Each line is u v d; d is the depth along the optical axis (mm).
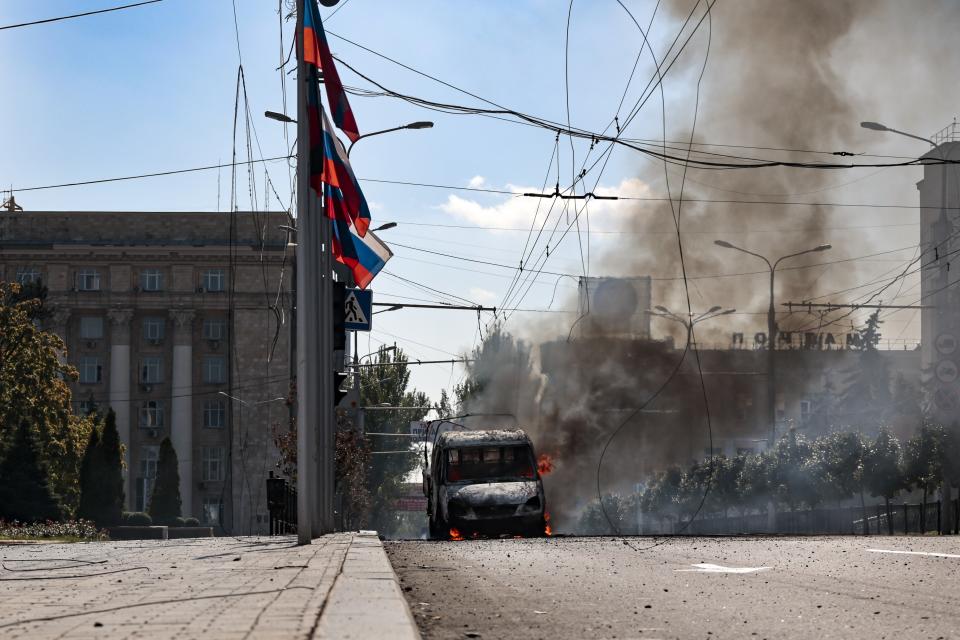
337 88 22078
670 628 6156
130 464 87312
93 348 88188
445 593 8461
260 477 86000
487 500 27906
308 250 17062
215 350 87938
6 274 87625
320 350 22531
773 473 50594
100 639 4812
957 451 41750
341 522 43031
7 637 4957
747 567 10734
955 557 11211
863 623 6207
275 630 5012
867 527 46562
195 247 87500
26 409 50469
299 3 17359
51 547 19172
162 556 13375
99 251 87500
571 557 13250
